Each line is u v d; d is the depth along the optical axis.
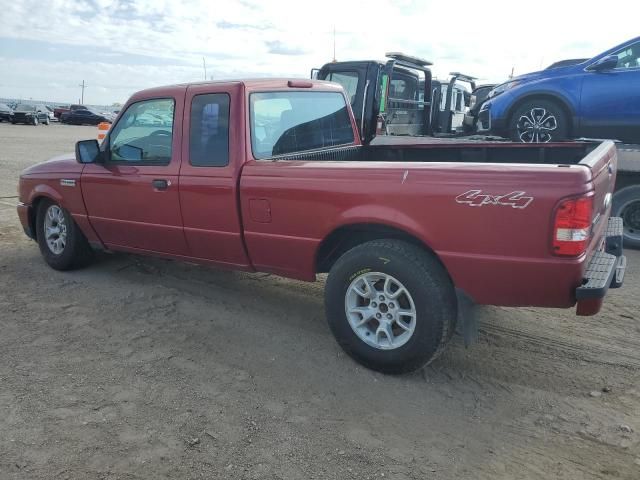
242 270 4.44
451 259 3.31
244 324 4.48
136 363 3.83
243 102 4.12
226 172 4.14
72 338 4.20
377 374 3.69
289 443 2.98
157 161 4.59
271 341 4.18
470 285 3.30
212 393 3.46
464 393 3.48
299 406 3.33
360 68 8.62
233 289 5.25
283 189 3.86
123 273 5.68
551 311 4.75
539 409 3.30
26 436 3.02
